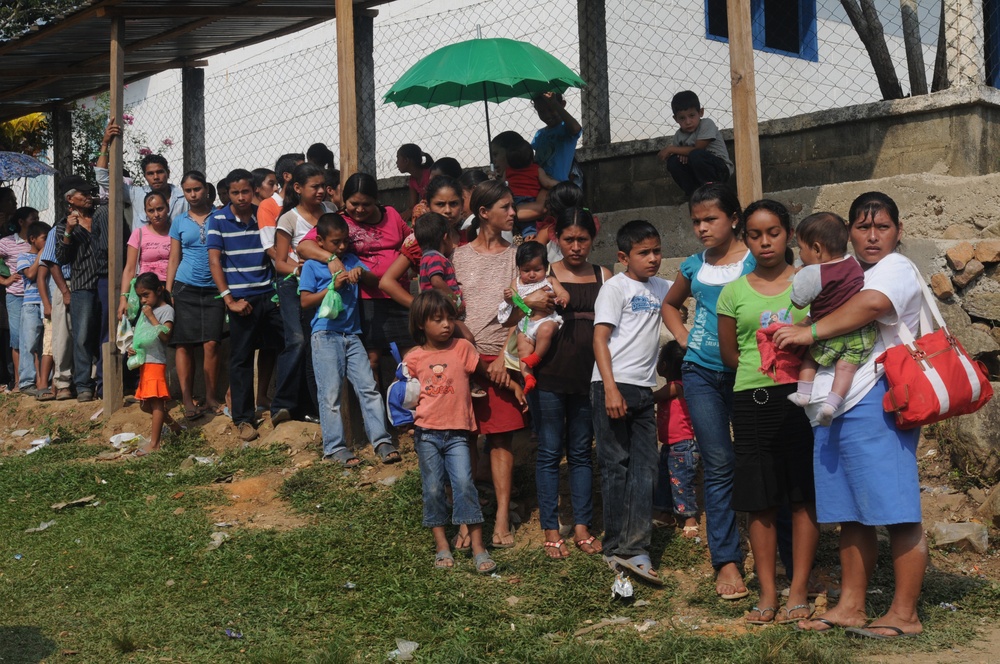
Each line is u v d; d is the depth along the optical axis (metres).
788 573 4.85
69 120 12.46
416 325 5.48
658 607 4.76
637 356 5.11
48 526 6.37
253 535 5.77
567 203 5.80
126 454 7.92
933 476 5.67
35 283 9.96
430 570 5.24
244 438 7.61
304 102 13.02
